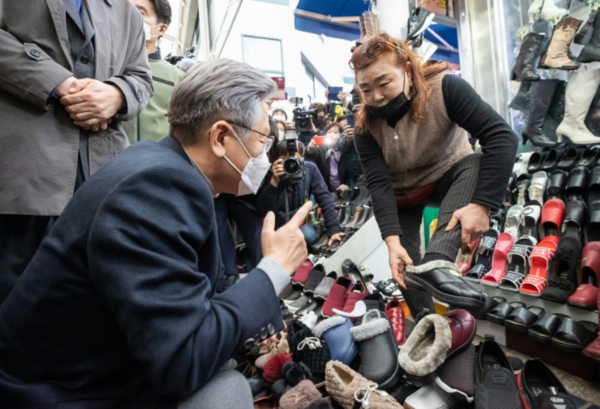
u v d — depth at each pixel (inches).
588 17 72.2
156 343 21.9
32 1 40.6
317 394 41.1
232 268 85.5
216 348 24.0
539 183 71.7
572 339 48.8
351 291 74.6
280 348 55.7
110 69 47.9
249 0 313.9
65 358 25.3
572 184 65.8
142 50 55.1
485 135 43.8
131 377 26.4
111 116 44.9
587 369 49.0
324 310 73.4
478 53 100.8
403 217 62.8
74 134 42.5
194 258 25.5
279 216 81.5
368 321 55.6
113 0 49.8
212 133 28.9
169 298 22.8
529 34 82.0
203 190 26.4
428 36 192.4
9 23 40.6
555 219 64.8
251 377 56.4
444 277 38.9
